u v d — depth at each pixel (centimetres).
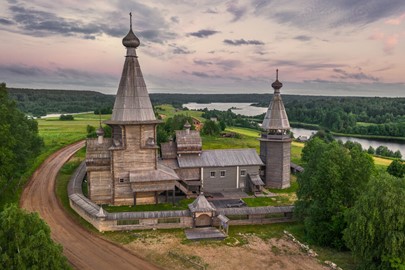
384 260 2898
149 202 4956
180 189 5212
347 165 3812
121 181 4809
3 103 4572
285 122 5862
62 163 7125
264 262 3325
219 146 9988
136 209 4697
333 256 3516
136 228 3941
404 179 3091
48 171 6475
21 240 2314
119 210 4644
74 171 6456
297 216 4194
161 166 5200
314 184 3838
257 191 5656
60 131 12231
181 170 5494
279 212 4281
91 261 3231
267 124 5884
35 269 2275
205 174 5572
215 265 3222
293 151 10088
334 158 3894
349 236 3097
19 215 2377
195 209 3984
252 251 3541
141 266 3169
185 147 5516
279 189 5869
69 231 3869
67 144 9488
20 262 2256
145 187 4747
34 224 2434
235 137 12144
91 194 4844
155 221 3972
